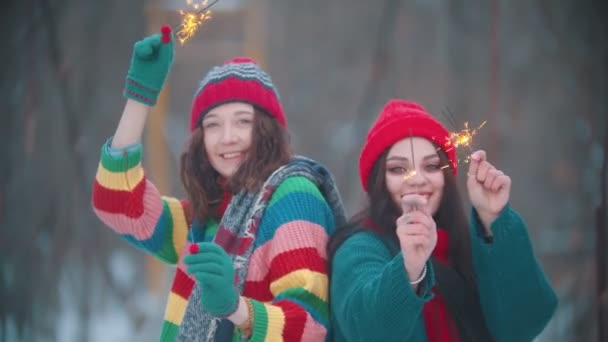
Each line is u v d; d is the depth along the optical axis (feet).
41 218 30.94
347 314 12.34
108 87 41.81
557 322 26.04
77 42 35.73
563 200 38.01
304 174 14.28
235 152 14.56
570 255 27.91
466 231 13.75
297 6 74.02
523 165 39.65
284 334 12.75
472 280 13.70
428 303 13.29
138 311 40.19
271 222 13.82
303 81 73.97
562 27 27.07
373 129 13.84
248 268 13.73
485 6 32.50
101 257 35.37
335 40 73.36
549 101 35.70
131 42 43.04
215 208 14.96
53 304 31.27
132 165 14.69
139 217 14.94
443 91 33.81
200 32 70.49
